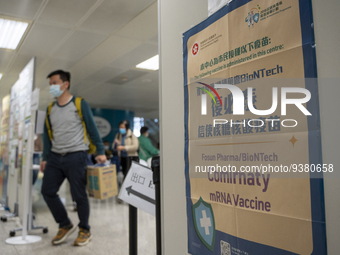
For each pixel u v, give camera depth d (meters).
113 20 3.67
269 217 0.78
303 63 0.71
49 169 2.65
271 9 0.79
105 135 10.65
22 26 3.86
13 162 4.07
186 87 1.12
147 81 6.78
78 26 3.83
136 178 1.36
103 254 2.31
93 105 10.07
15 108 4.10
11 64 5.33
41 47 4.55
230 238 0.90
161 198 1.27
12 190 4.07
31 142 2.88
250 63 0.85
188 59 1.11
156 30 3.97
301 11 0.72
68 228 2.65
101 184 2.49
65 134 2.61
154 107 10.55
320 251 0.66
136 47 4.60
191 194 1.07
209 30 1.01
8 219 3.60
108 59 5.17
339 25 0.65
